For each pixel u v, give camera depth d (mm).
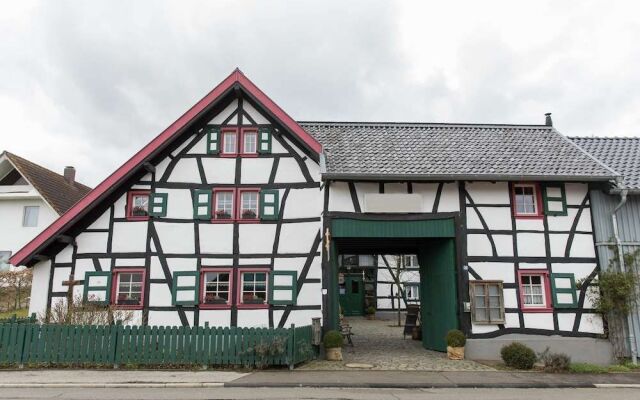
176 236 13766
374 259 27891
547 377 10344
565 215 13414
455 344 12359
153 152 13695
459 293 12914
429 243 14492
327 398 8258
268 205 13844
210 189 14062
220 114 14594
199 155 14297
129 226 13844
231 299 13359
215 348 11023
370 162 13641
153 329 11039
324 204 13344
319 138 15203
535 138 15656
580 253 13242
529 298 13195
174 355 10961
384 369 11031
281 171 14094
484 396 8633
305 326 12000
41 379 9656
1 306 21594
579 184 13617
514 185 13586
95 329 11047
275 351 10852
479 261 13117
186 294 13398
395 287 27719
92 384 9234
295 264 13484
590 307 12969
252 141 14453
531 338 12719
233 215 13867
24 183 24438
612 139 16297
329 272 13047
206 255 13648
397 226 13164
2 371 10484
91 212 13898
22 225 23875
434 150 14562
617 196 13539
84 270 13648
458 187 13484
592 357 12602
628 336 12688
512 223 13352
